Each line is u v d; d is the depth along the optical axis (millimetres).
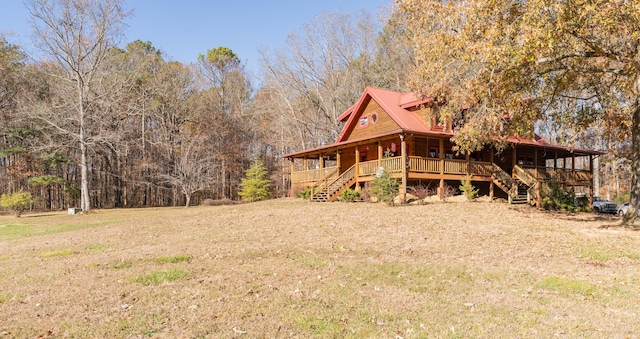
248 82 53094
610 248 10484
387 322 5160
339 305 5777
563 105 17906
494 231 12969
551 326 5070
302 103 42000
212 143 45406
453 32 14875
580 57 14516
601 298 6332
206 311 5480
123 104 36719
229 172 48594
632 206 14273
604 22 10586
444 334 4770
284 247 10500
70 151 38969
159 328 4910
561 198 20266
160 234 13727
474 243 11148
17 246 12469
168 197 45844
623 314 5570
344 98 39125
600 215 17703
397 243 11062
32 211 35250
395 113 23906
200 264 8508
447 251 10070
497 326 5051
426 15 15531
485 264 8688
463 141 16312
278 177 45250
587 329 4980
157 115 42781
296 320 5164
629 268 8484
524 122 16266
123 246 11500
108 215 24484
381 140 23578
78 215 25984
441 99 17859
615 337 4730
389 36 38812
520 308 5777
